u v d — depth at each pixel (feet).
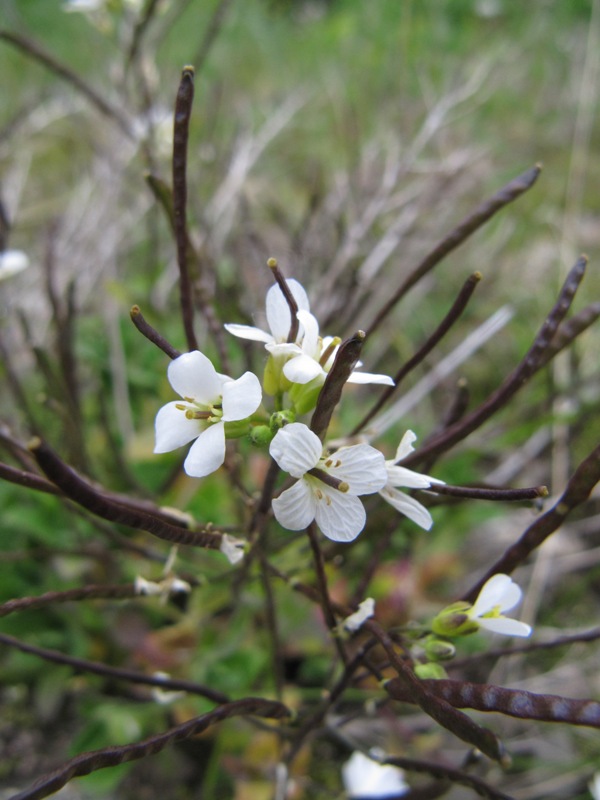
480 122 0.99
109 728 0.43
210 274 0.49
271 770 0.41
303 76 1.06
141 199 0.67
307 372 0.23
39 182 0.85
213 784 0.44
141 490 0.44
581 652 0.51
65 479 0.20
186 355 0.24
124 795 0.44
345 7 1.35
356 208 0.60
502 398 0.29
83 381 0.59
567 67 1.11
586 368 0.59
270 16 1.28
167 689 0.30
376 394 0.60
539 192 0.88
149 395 0.56
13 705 0.47
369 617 0.26
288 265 0.53
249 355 0.39
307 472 0.23
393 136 0.79
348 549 0.34
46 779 0.20
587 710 0.20
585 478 0.25
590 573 0.55
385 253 0.56
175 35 1.07
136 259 0.71
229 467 0.30
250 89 1.04
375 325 0.35
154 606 0.47
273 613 0.32
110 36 0.53
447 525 0.52
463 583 0.53
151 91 0.55
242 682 0.43
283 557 0.41
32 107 0.72
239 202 0.62
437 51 1.07
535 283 0.74
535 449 0.59
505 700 0.21
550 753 0.46
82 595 0.28
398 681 0.25
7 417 0.52
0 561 0.47
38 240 0.69
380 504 0.36
